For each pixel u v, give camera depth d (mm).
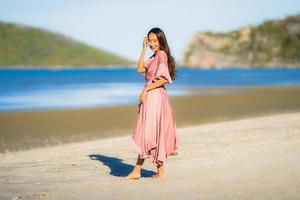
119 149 10992
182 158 8984
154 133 6801
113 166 8539
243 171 7457
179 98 33031
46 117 21078
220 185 6508
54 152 10961
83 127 17656
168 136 6910
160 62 6828
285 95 35844
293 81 70125
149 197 5930
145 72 7086
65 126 17969
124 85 59469
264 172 7305
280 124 14594
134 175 7117
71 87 53500
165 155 6891
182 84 60562
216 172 7457
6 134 15875
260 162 8172
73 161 9266
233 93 39094
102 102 29969
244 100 30953
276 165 7836
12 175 7855
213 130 14008
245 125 14961
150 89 6801
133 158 9516
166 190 6293
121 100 31859
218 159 8680
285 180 6691
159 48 6988
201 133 13328
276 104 27641
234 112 23141
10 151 12445
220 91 42500
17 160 9820
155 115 6801
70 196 6113
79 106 26859
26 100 32094
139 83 66938
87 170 8141
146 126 6789
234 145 10453
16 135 15656
